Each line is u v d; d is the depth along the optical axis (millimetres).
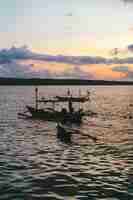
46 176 22062
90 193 18812
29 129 45000
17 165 24844
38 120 55344
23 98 128875
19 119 56969
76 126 49344
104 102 116000
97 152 30219
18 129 44812
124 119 60531
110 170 23922
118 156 28625
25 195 18312
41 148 31703
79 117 52812
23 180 21047
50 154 29031
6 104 94875
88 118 61375
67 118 52188
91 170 23828
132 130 45594
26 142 34938
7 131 42781
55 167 24484
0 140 35844
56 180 21219
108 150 31234
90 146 33156
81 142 35406
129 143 35156
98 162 26312
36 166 24688
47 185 20156
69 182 20844
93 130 45156
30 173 22719
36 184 20312
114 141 36281
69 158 27578
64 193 18766
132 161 26812
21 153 29203
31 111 58281
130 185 20406
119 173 23125
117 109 84062
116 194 18688
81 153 29672
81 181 21094
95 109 83625
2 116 61906
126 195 18531
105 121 56750
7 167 24188
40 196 18203
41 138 37656
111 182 20984
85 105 99250
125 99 137875
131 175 22656
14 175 22125
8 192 18750
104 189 19578
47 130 44281
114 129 46406
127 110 81312
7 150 30438
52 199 17766
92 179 21594
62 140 36375
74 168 24312
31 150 30656
